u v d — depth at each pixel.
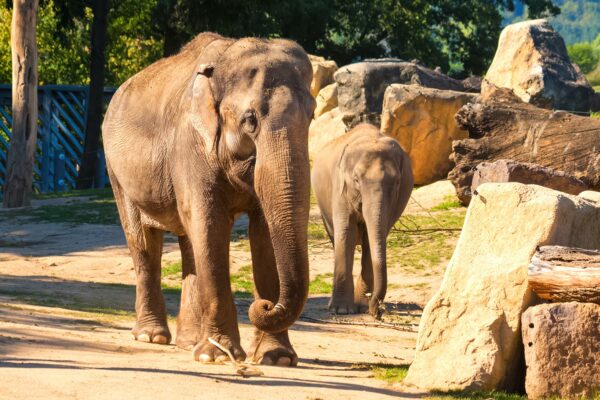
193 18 46.75
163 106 9.67
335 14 59.91
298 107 7.99
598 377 7.73
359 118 30.58
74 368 7.33
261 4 47.03
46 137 41.66
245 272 20.77
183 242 10.30
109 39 54.16
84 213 29.84
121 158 10.34
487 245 8.28
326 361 9.78
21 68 32.31
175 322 13.12
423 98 27.73
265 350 9.11
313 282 19.64
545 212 8.15
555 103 29.27
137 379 7.02
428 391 7.94
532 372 7.82
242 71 8.16
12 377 6.58
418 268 20.06
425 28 66.31
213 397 6.60
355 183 16.12
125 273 21.19
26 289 16.22
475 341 8.07
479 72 70.38
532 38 30.03
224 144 8.27
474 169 23.55
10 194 32.16
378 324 14.46
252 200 8.88
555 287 7.88
